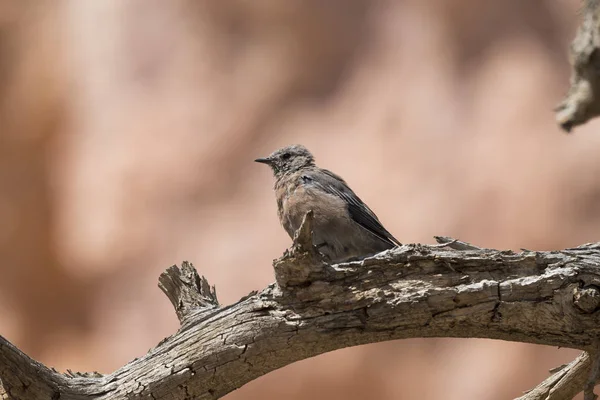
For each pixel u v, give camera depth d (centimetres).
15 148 1855
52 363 1750
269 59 1792
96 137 1817
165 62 1825
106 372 1722
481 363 1555
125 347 1741
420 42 1714
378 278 546
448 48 1695
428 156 1630
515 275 547
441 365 1575
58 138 1841
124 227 1766
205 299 597
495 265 548
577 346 555
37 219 1838
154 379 561
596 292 531
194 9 1828
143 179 1778
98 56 1839
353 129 1695
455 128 1641
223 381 562
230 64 1805
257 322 552
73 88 1839
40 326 1803
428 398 1562
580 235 1540
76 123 1833
